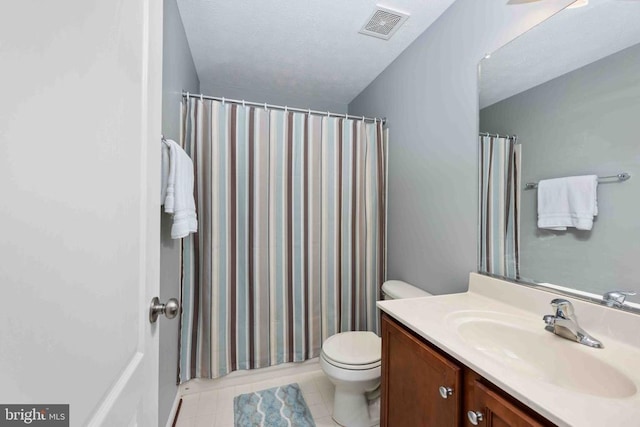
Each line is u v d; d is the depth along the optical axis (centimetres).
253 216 179
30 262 32
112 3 50
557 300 88
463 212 142
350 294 201
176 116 152
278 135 185
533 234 112
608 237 89
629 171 84
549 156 106
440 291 157
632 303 82
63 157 38
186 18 158
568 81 100
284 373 188
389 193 207
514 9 118
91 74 44
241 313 177
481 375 70
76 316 40
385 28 167
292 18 159
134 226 60
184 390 167
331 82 234
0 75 29
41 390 34
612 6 89
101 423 45
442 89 156
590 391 73
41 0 34
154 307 70
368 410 149
